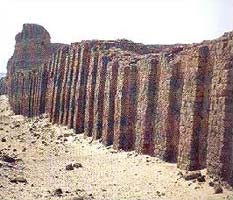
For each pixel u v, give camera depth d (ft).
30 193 65.31
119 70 105.40
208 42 73.41
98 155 101.71
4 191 64.59
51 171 84.84
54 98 169.07
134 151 96.68
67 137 134.41
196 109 73.51
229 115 64.95
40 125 171.22
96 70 126.62
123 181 75.46
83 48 139.13
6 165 84.64
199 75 73.36
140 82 96.84
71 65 152.46
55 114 166.50
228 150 64.75
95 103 121.29
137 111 96.99
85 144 118.42
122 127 100.94
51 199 62.03
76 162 92.58
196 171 71.61
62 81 164.86
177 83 82.79
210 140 68.80
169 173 76.43
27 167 87.66
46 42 312.29
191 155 73.67
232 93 64.90
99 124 117.80
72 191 68.23
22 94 226.79
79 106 136.56
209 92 71.87
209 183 66.54
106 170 84.89
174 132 82.84
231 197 60.44
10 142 126.21
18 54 311.47
